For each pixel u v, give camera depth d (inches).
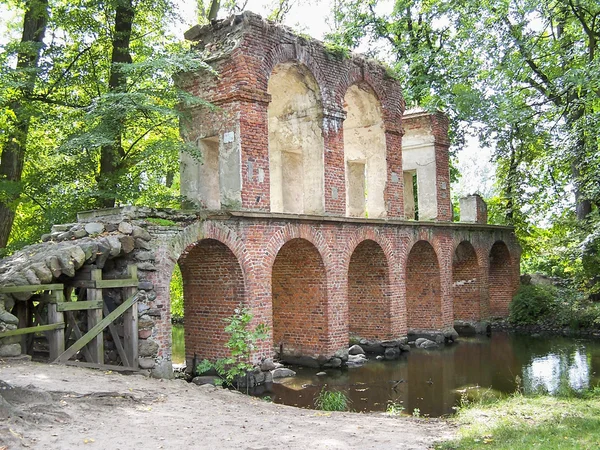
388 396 561.0
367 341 815.1
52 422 302.4
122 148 743.1
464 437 339.3
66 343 491.2
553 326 976.3
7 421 285.4
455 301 1026.1
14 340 446.0
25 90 693.3
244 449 291.9
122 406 356.8
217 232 586.9
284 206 821.2
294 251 715.4
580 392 536.1
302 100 742.5
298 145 767.1
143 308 522.6
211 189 681.0
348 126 856.9
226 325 616.1
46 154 779.4
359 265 820.6
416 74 1144.2
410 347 856.9
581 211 1042.1
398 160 847.1
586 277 970.1
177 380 490.0
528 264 1403.8
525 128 1042.1
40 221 709.3
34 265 460.8
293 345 730.2
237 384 597.3
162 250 540.7
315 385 610.9
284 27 679.1
